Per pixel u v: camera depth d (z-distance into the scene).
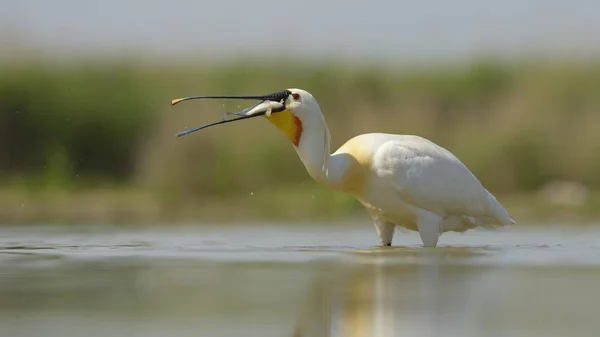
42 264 10.39
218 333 6.82
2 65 28.14
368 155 12.66
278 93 12.78
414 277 9.11
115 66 28.45
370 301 7.87
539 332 6.73
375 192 12.67
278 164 23.53
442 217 12.92
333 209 21.28
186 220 19.28
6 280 9.13
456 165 12.86
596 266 10.02
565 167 23.92
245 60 28.52
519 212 20.86
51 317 7.39
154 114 26.38
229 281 9.00
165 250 12.05
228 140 23.80
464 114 25.64
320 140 12.67
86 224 17.89
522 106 25.17
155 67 28.67
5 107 26.55
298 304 7.79
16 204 21.78
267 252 11.71
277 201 22.12
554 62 27.05
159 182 23.44
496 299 7.96
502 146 23.97
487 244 13.22
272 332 6.83
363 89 26.34
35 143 26.48
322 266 10.03
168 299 8.07
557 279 9.01
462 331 6.77
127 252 11.78
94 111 26.45
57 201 22.33
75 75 27.80
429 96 26.19
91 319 7.32
